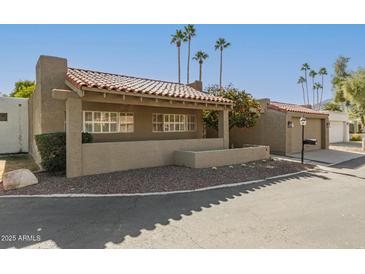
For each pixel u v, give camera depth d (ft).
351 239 13.29
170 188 23.68
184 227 14.71
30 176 24.18
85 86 26.22
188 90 47.70
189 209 18.04
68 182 24.73
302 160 42.16
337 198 21.39
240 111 47.14
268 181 27.94
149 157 33.50
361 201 20.54
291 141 54.95
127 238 13.25
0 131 52.29
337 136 94.94
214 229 14.47
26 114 55.47
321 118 66.85
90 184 24.25
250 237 13.47
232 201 20.12
